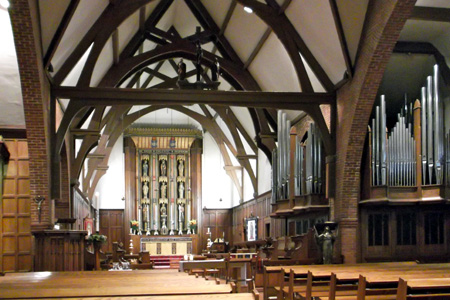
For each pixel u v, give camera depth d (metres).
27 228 12.44
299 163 14.84
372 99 12.23
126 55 16.19
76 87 12.77
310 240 12.73
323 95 13.67
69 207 15.21
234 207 27.19
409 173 12.30
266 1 13.76
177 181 27.48
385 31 10.88
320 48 13.30
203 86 13.52
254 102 13.48
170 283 6.28
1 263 12.23
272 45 15.27
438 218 12.91
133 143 27.28
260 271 11.40
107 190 26.91
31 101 11.27
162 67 21.94
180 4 17.20
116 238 26.66
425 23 11.97
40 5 10.36
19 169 12.59
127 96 12.98
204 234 27.28
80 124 15.98
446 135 12.59
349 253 12.71
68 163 15.17
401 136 12.37
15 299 5.06
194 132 27.41
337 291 6.66
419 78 13.57
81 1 11.28
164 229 26.88
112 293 5.22
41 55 11.05
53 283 6.69
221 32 17.06
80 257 11.85
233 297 4.76
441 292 5.91
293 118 17.61
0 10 10.73
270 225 20.23
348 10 11.63
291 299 7.00
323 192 14.02
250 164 23.42
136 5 13.23
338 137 13.41
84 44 12.94
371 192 12.52
